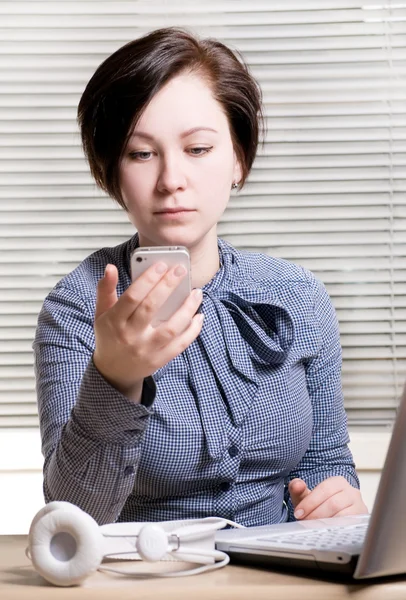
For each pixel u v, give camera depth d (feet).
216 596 2.80
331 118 8.64
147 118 4.37
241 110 4.72
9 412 8.41
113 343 3.14
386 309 8.63
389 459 2.68
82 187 8.60
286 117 8.63
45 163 8.59
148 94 4.36
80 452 3.50
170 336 3.15
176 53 4.42
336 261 8.64
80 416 3.44
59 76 8.61
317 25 8.63
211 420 4.54
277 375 4.78
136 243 5.02
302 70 8.64
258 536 3.47
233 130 4.81
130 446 3.51
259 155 8.59
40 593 2.83
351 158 8.66
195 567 3.22
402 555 2.77
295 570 3.12
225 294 4.85
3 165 8.57
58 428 4.28
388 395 8.52
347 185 8.64
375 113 8.59
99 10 8.61
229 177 4.58
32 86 8.59
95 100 4.52
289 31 8.63
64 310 4.73
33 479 8.10
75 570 2.87
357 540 3.20
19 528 8.01
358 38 8.62
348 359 8.59
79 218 8.60
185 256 3.27
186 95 4.42
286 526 3.81
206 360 4.65
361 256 8.63
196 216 4.45
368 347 8.62
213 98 4.57
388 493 2.69
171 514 4.60
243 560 3.29
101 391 3.29
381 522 2.71
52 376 4.54
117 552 3.23
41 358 4.67
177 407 4.55
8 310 8.50
